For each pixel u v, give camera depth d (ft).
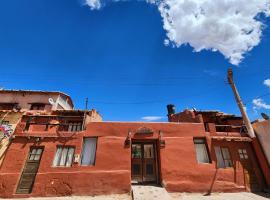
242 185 41.32
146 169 42.06
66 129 51.24
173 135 43.78
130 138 42.16
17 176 36.83
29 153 39.75
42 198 34.83
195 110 55.57
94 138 42.45
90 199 34.55
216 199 35.60
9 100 63.41
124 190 37.32
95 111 54.24
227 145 45.24
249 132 47.32
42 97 65.57
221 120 57.52
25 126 42.04
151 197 34.58
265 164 43.11
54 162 39.22
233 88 52.65
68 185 36.73
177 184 39.04
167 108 69.26
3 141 40.14
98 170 38.47
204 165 41.63
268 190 40.75
